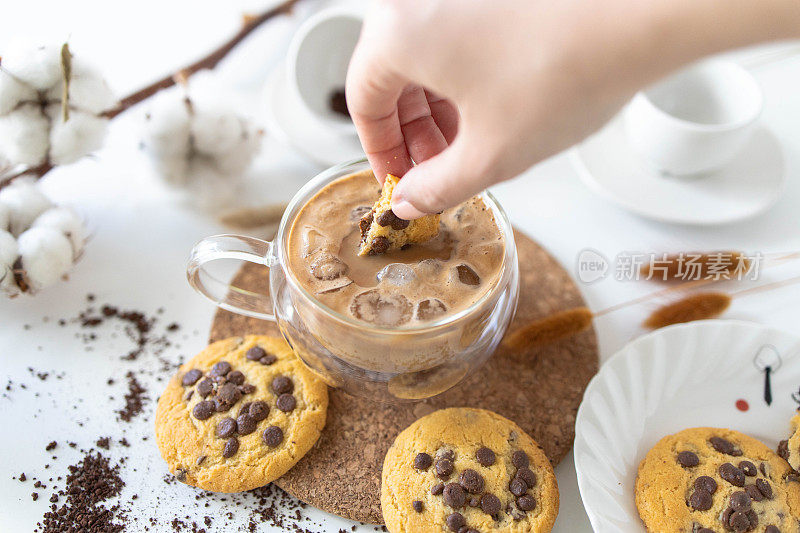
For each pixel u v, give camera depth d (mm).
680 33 235
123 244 443
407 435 359
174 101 429
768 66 518
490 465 345
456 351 333
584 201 464
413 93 325
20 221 406
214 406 365
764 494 336
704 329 385
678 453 354
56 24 537
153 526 348
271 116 480
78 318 415
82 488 358
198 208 459
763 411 374
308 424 364
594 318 416
